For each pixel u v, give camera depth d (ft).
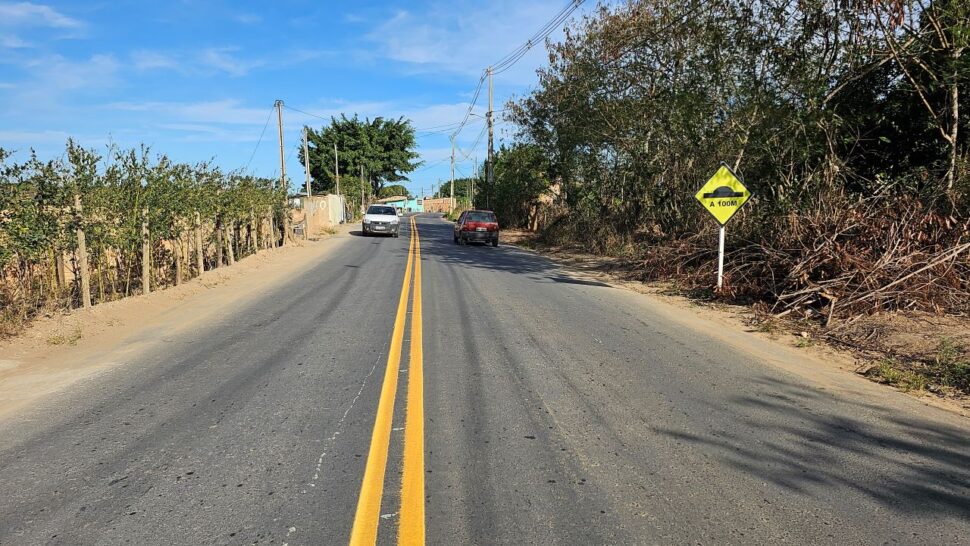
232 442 13.24
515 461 12.31
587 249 70.69
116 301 31.63
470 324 26.50
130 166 35.96
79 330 24.75
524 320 27.68
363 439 13.39
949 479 11.69
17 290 27.68
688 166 53.31
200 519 10.02
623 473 11.82
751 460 12.50
